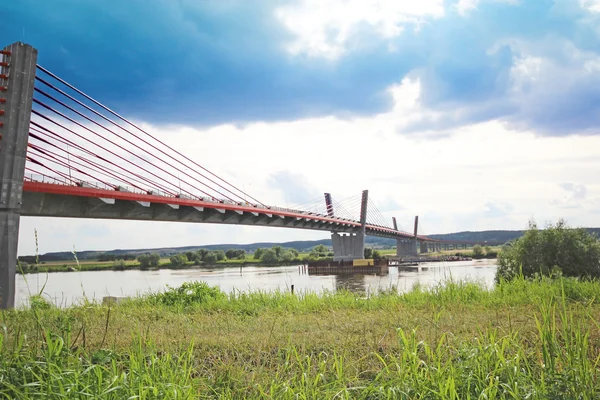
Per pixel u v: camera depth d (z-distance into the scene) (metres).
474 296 10.75
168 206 38.00
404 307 9.76
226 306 12.14
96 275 60.84
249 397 4.52
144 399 3.85
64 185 27.56
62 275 40.31
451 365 4.62
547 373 4.50
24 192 26.44
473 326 6.84
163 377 4.38
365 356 5.32
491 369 4.77
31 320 7.29
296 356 5.33
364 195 108.81
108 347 5.93
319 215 74.69
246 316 10.20
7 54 22.42
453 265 109.44
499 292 10.80
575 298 9.52
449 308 9.34
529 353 5.23
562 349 5.12
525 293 10.27
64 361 4.76
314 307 11.26
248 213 51.56
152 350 5.11
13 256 21.52
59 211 29.00
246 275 84.06
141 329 7.70
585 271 29.20
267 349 6.16
